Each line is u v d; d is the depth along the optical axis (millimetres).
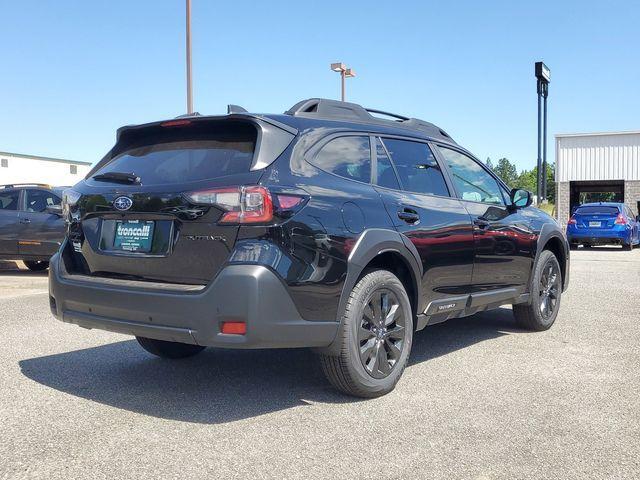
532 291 5863
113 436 3316
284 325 3383
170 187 3600
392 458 3023
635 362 4832
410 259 4195
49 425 3480
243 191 3371
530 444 3191
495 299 5297
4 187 11508
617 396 3973
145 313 3496
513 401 3883
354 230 3773
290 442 3227
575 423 3494
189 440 3258
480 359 4953
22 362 4879
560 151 35594
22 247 11172
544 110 22094
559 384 4246
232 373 4566
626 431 3371
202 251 3459
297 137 3783
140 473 2865
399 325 4133
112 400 3928
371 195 4043
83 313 3859
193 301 3334
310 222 3535
